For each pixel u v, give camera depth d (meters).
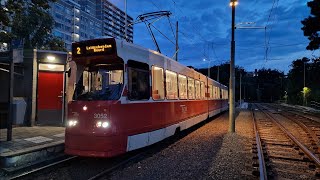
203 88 17.34
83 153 7.37
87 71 8.34
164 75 10.28
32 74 12.28
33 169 7.34
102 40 7.84
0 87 11.98
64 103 12.73
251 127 17.05
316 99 48.91
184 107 12.50
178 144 11.09
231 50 15.63
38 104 12.51
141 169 7.61
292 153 9.57
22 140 9.09
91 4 109.44
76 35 91.75
